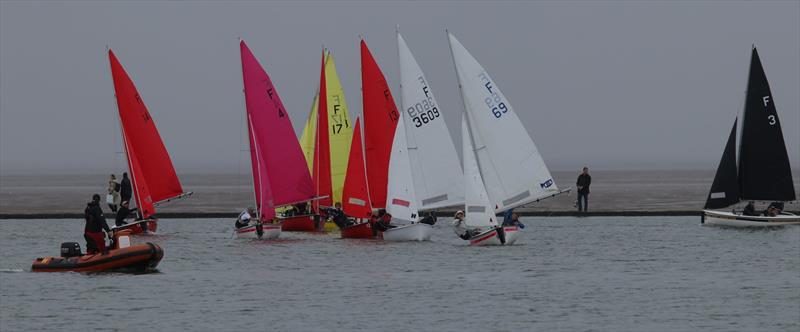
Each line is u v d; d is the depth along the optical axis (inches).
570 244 7495.1
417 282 5782.5
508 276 6003.9
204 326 4665.4
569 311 4975.4
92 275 5895.7
